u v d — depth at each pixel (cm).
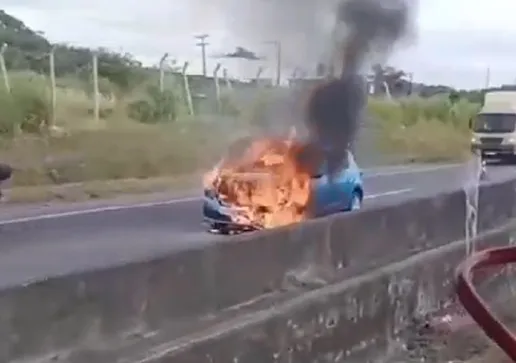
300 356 718
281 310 704
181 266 660
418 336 916
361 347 826
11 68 4047
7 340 511
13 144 2947
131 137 3422
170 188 2708
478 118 4122
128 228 1728
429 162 4603
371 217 987
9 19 4434
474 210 1329
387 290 895
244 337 645
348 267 917
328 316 769
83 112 3759
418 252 1077
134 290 610
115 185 2672
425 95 5700
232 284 718
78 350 557
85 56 4456
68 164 2808
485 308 468
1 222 1812
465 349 876
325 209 1697
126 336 598
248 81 3356
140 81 4384
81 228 1731
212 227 1619
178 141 3431
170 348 577
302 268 830
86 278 572
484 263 578
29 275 1152
